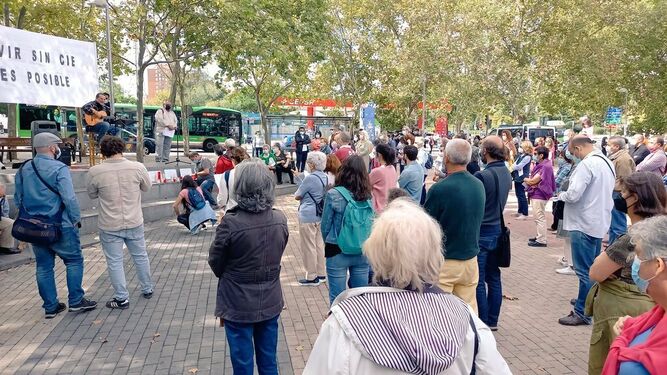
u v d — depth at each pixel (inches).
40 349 189.9
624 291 122.3
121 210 226.8
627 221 294.0
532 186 364.5
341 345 63.9
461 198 160.2
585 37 1321.4
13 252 319.9
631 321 87.8
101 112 475.8
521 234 409.4
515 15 1327.5
